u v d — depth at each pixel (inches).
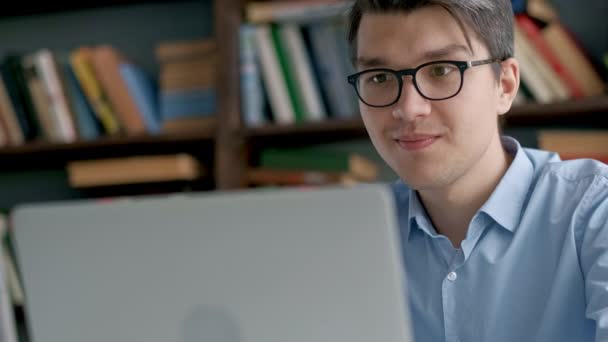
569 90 74.2
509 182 46.8
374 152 88.9
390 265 26.7
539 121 81.4
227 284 27.8
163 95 85.3
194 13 94.0
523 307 44.8
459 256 46.8
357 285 27.0
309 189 27.1
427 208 49.8
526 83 74.8
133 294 28.5
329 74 79.0
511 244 45.9
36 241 29.0
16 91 85.0
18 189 95.7
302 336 27.6
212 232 27.7
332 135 83.9
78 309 29.0
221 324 28.0
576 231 44.2
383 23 43.3
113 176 81.8
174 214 27.8
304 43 79.8
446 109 42.9
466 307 46.3
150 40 94.6
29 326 29.6
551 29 74.4
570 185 46.4
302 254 27.2
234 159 80.7
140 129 84.2
